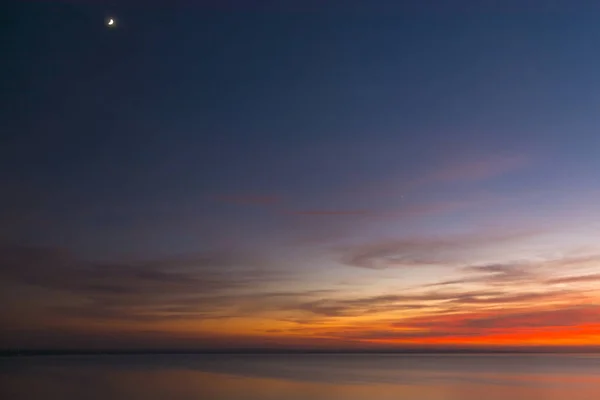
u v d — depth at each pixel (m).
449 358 153.12
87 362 92.56
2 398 35.09
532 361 122.31
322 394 38.06
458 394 38.88
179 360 112.94
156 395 36.81
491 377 58.72
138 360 107.94
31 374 55.81
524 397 37.41
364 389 42.28
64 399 34.41
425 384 47.62
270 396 36.47
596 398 37.16
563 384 48.66
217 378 54.09
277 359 132.38
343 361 119.00
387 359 140.88
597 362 116.88
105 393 37.94
